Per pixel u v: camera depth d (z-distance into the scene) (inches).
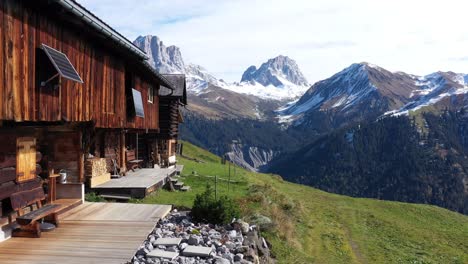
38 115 458.3
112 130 865.5
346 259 874.8
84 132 666.8
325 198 1678.2
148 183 797.2
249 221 701.9
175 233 486.6
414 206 1680.6
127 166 1022.4
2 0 390.0
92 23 491.2
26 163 480.1
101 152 841.5
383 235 1167.0
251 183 1195.3
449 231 1344.7
